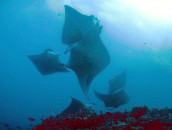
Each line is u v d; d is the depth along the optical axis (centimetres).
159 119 571
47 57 853
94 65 702
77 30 751
